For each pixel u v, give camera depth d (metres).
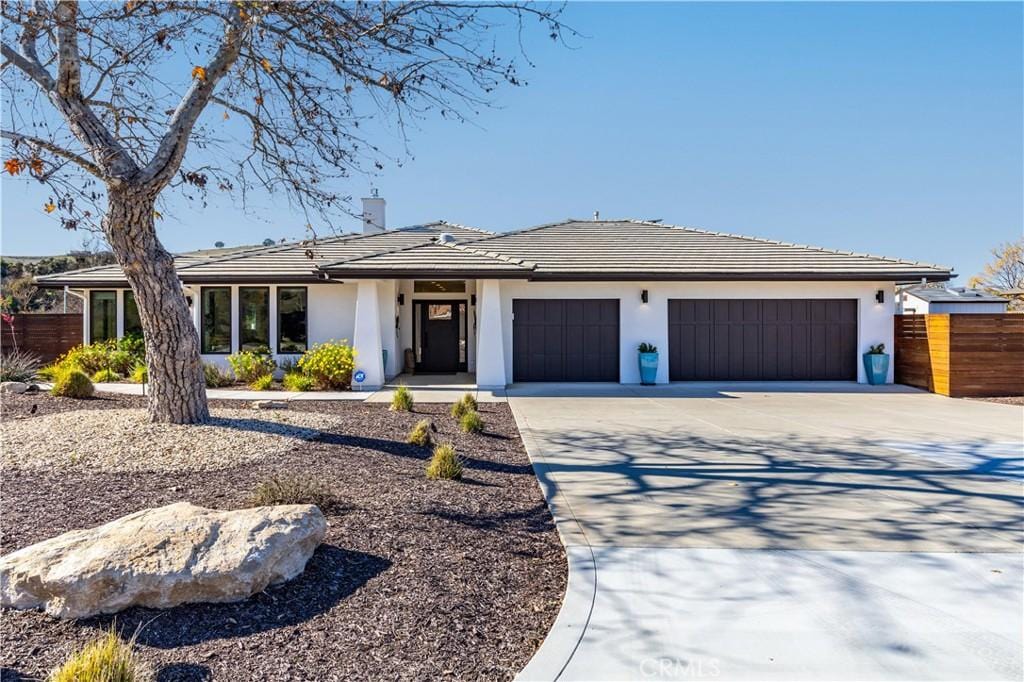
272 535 3.85
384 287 17.92
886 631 3.52
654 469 7.45
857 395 15.02
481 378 15.77
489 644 3.33
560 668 3.08
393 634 3.35
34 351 20.55
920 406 13.25
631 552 4.68
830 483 6.82
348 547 4.41
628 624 3.57
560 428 10.35
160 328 7.91
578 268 16.89
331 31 7.20
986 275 40.56
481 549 4.64
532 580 4.20
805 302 17.50
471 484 6.48
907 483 6.83
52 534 4.46
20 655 3.04
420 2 7.08
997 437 9.62
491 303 15.79
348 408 11.94
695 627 3.55
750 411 12.39
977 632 3.51
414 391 15.38
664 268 16.98
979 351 14.86
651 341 17.31
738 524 5.38
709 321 17.48
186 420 8.05
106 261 20.22
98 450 6.77
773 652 3.29
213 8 6.96
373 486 6.02
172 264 8.07
